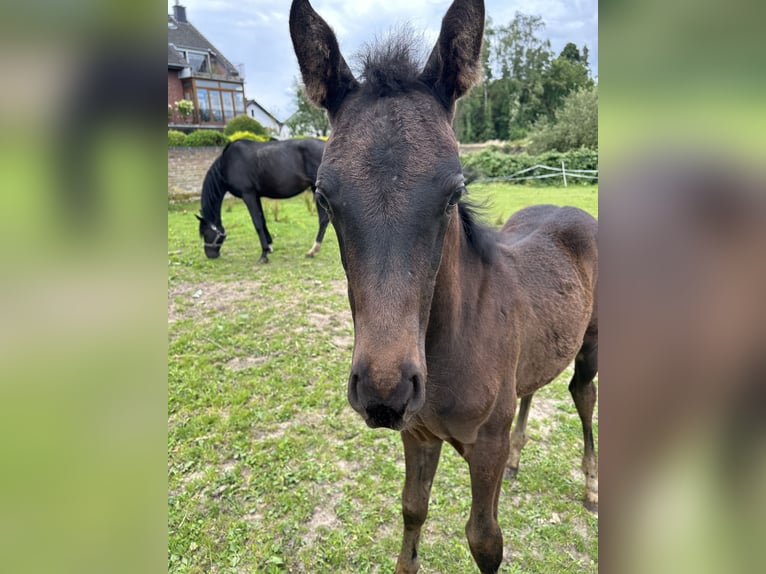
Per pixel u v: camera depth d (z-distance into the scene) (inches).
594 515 114.7
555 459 133.2
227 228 434.3
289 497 116.7
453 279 69.3
